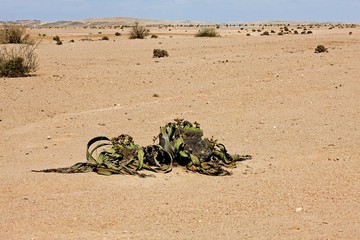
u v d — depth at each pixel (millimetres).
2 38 37875
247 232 6133
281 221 6504
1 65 20594
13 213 6805
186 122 9445
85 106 14859
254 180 8266
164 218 6637
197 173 8703
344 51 29031
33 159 9727
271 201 7266
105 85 18250
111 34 68125
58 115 13773
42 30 98312
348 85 17422
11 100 15539
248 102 15008
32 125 12672
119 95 16438
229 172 8688
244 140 10969
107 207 7023
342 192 7617
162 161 9109
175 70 21828
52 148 10555
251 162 9391
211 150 9227
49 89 17422
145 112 13820
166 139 9125
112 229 6273
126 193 7621
